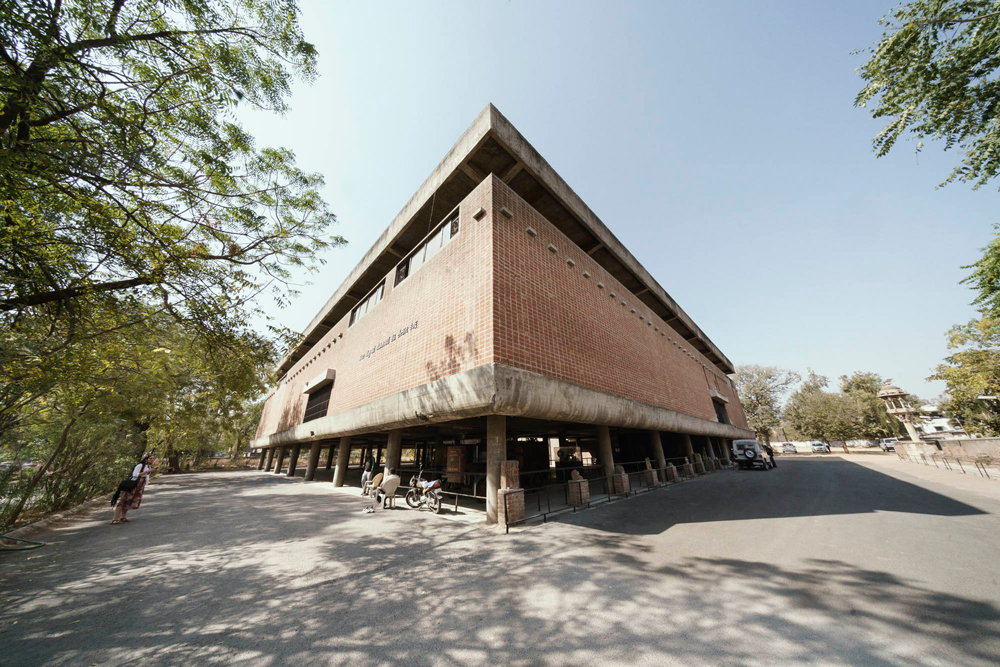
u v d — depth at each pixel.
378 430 13.14
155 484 19.28
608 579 4.88
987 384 19.94
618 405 11.69
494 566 5.47
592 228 14.66
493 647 3.27
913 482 14.57
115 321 5.94
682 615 3.82
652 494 12.44
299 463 45.09
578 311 11.38
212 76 4.60
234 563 5.69
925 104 5.77
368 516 9.53
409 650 3.24
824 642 3.22
